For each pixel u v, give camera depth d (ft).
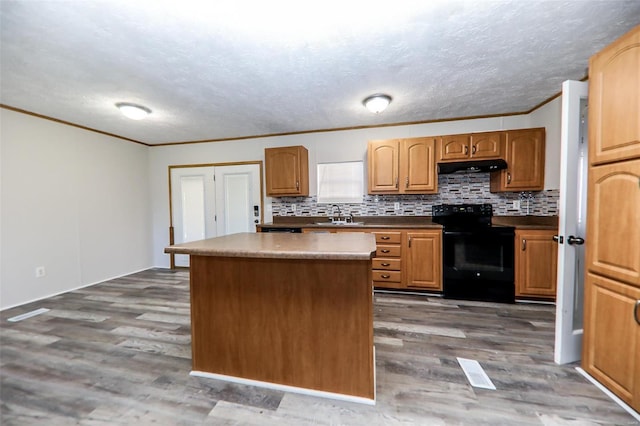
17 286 10.05
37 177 10.66
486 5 4.99
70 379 5.71
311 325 5.24
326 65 7.09
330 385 5.20
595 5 5.01
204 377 5.77
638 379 4.49
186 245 5.45
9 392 5.33
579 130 5.86
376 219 12.79
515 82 8.30
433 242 10.39
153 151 15.79
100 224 13.05
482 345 6.88
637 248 4.43
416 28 5.62
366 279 4.95
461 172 11.76
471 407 4.80
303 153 12.96
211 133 13.70
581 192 6.01
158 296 10.93
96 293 11.32
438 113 11.05
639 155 4.36
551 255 9.33
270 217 14.32
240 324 5.59
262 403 5.01
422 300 10.13
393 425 4.46
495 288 9.86
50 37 5.74
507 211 11.29
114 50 6.28
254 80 7.90
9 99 9.13
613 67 4.76
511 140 10.27
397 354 6.50
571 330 6.04
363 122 12.16
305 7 4.96
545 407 4.76
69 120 11.37
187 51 6.35
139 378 5.74
